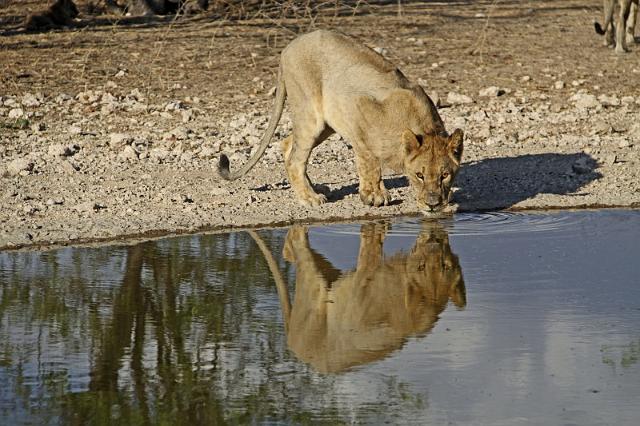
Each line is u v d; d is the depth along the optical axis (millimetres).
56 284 11438
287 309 10750
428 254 12469
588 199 14750
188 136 18906
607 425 8008
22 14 31703
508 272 11734
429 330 10078
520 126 19766
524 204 14586
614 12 30594
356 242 13008
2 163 16734
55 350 9648
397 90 13422
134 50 26609
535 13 34656
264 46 27109
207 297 11094
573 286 11242
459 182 15805
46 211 14109
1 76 23703
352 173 16328
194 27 29859
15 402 8555
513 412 8242
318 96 14086
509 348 9562
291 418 8250
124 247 12820
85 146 18172
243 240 13133
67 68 24609
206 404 8578
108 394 8758
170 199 14750
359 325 10289
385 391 8695
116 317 10508
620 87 23250
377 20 31750
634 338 9766
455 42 28469
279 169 16641
